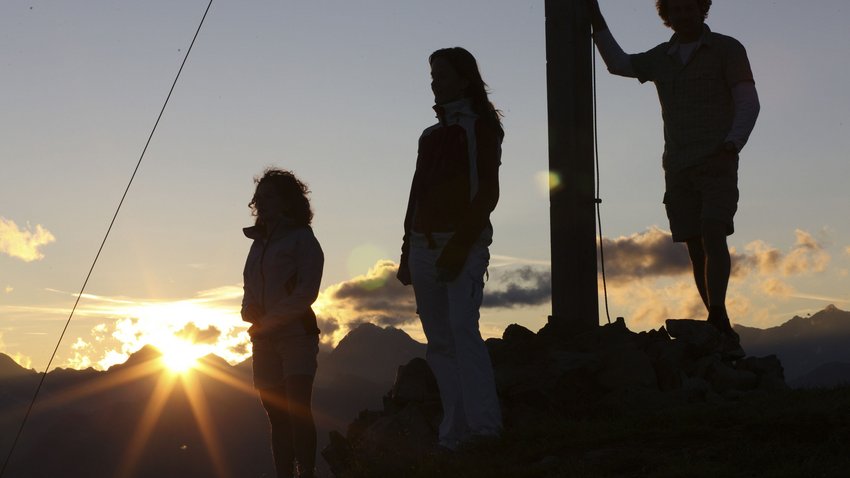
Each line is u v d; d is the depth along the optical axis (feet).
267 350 21.49
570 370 23.45
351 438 24.54
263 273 21.45
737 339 26.07
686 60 26.66
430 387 24.64
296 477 21.93
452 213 19.84
